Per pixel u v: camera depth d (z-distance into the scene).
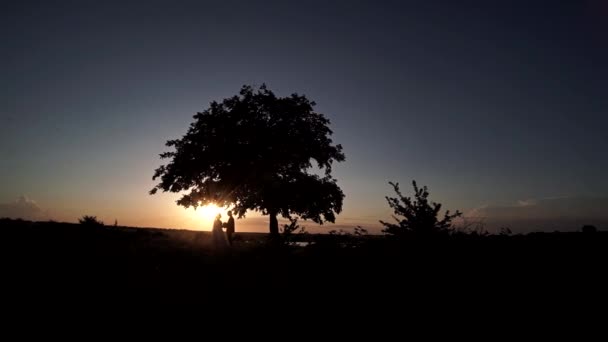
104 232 24.38
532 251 8.41
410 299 7.31
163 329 6.63
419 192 8.47
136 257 14.59
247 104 37.25
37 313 7.17
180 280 10.49
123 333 6.37
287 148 35.91
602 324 5.80
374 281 8.10
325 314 7.17
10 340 5.83
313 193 35.66
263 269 10.50
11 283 9.26
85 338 6.07
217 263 12.77
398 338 6.09
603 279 7.12
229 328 6.71
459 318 6.50
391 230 8.52
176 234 32.75
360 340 6.07
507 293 7.00
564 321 6.02
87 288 9.26
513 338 5.68
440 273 7.89
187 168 35.81
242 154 35.34
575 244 8.82
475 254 8.22
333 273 8.80
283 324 6.87
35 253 13.62
